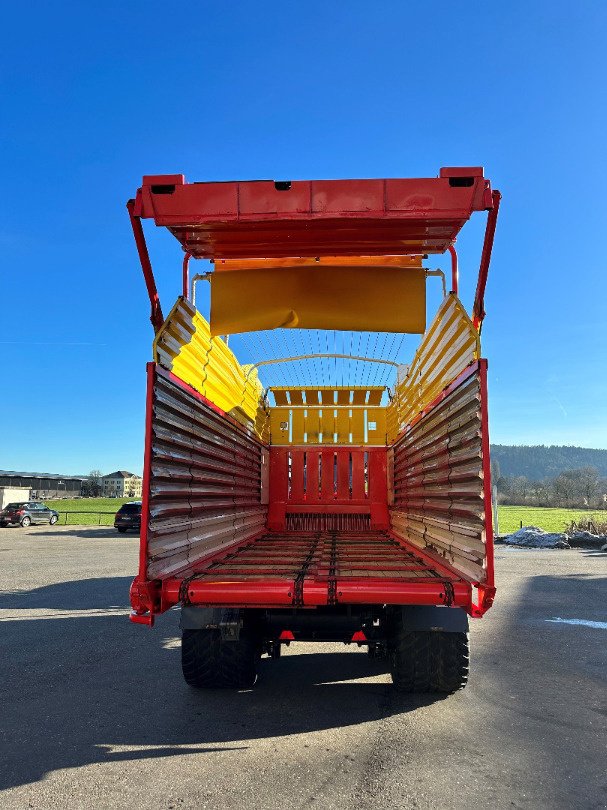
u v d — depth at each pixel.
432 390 5.51
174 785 3.22
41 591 10.90
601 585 11.75
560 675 5.43
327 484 8.87
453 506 4.53
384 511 8.74
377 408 9.30
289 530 8.70
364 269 5.39
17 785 3.23
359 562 4.86
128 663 5.95
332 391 9.17
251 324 5.34
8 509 34.97
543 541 22.92
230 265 5.39
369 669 5.67
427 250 4.91
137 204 3.83
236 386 6.56
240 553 5.56
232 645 4.73
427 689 4.68
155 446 3.83
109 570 14.05
